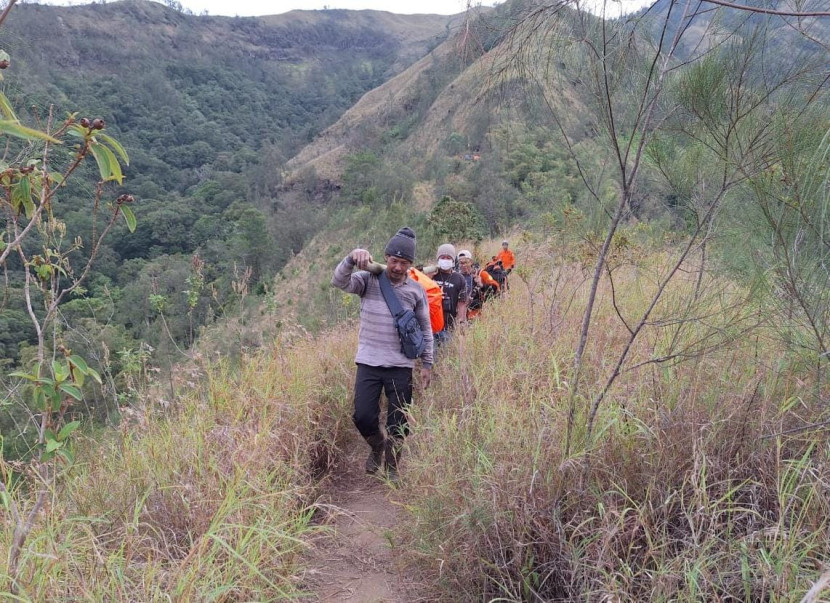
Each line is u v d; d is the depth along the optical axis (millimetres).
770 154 2369
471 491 2699
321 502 3793
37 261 2125
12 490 2627
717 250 2906
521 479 2627
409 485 3316
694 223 3012
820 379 2637
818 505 2223
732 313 2766
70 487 2988
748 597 1921
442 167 65875
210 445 3328
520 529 2471
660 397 2984
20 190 1891
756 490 2477
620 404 2945
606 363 3703
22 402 2594
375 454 4188
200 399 4289
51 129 1830
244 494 2828
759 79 2340
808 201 2242
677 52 2420
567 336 4512
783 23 2184
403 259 4051
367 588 2820
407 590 2732
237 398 4109
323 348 5824
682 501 2328
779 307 2566
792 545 1979
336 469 4316
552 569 2365
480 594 2459
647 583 2158
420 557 2764
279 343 5293
